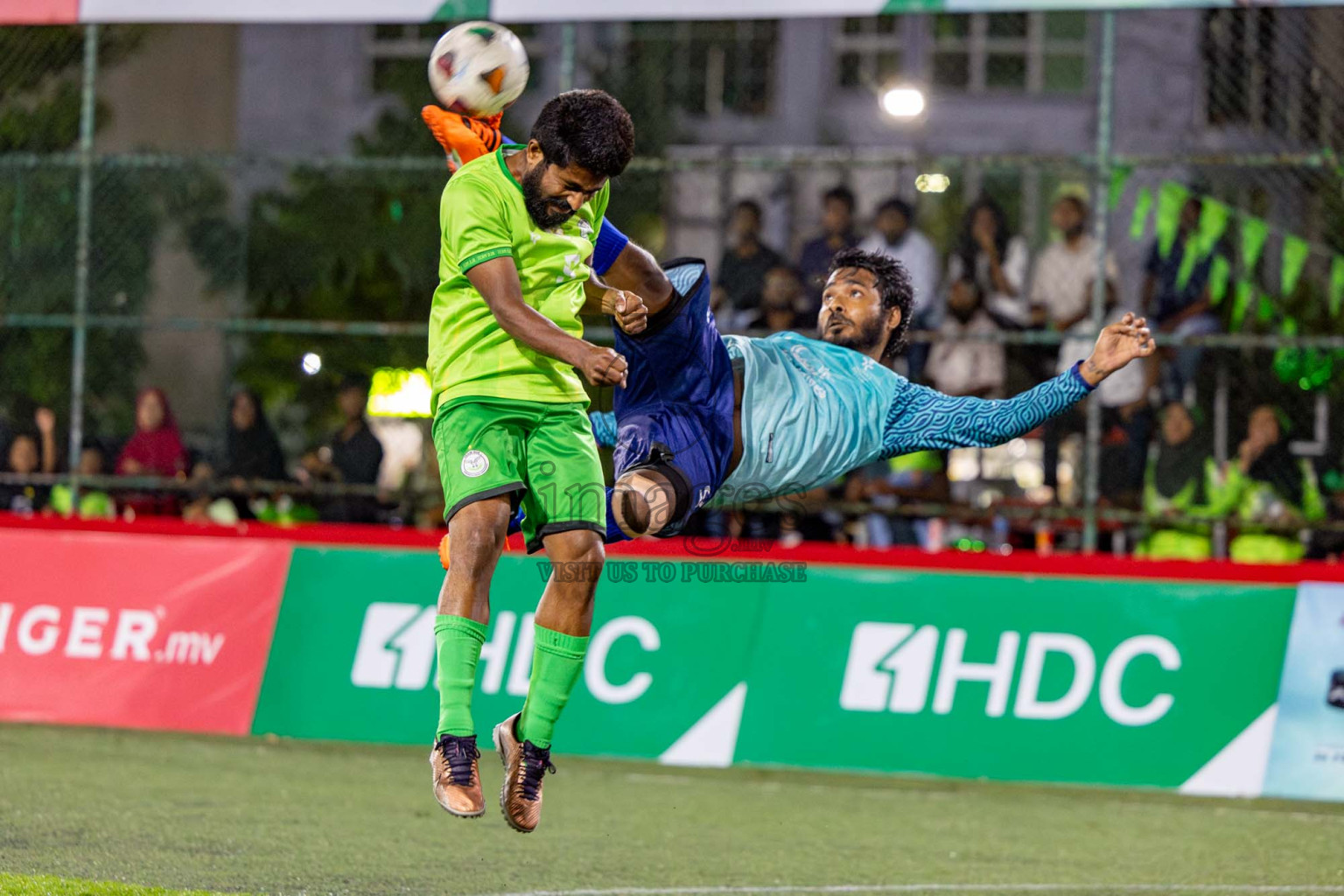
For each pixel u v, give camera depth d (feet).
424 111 27.76
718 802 47.24
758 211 63.77
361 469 63.77
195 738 56.65
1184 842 42.78
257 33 96.68
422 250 67.62
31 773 47.80
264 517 65.36
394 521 63.36
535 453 26.81
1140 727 49.19
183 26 96.02
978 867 38.68
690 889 35.17
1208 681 49.11
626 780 50.90
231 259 69.62
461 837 40.34
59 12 56.03
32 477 59.77
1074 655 49.90
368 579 54.65
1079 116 105.91
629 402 30.91
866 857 39.65
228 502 69.82
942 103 106.11
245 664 54.75
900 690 50.75
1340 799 47.83
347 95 96.53
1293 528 51.60
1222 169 60.75
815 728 50.96
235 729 54.13
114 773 48.47
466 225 25.70
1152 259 61.16
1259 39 61.41
